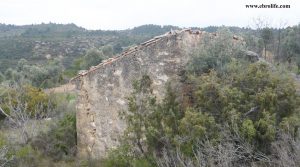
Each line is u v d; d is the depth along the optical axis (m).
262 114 6.75
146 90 8.31
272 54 21.55
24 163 9.40
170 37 9.16
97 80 10.47
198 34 9.47
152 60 9.30
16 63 49.62
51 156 10.41
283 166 5.55
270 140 6.35
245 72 7.56
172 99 8.05
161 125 7.62
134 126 7.83
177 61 9.13
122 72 9.78
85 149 11.02
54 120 12.95
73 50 62.41
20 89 17.89
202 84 7.44
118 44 54.69
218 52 8.75
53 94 19.48
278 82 7.21
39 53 58.78
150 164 7.33
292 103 7.04
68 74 36.16
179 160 6.38
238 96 6.98
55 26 90.38
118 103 9.93
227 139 6.30
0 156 8.70
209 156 5.98
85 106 10.93
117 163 7.92
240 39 10.12
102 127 10.45
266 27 22.78
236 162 6.20
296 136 6.16
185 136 6.90
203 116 6.87
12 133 12.05
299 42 23.92
